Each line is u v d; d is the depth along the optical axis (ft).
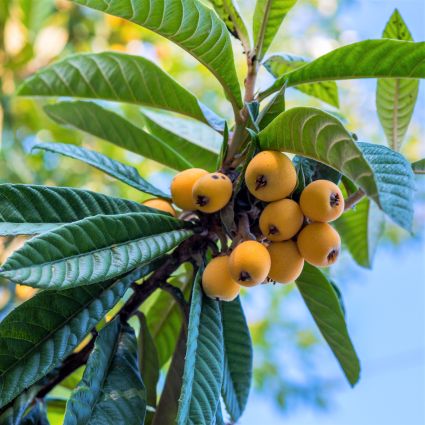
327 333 2.95
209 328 2.51
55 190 2.55
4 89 5.36
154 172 5.95
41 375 2.38
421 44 2.62
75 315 2.48
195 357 2.42
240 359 2.78
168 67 6.52
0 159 5.08
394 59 2.68
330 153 2.31
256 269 2.42
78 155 2.87
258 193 2.45
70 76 3.16
